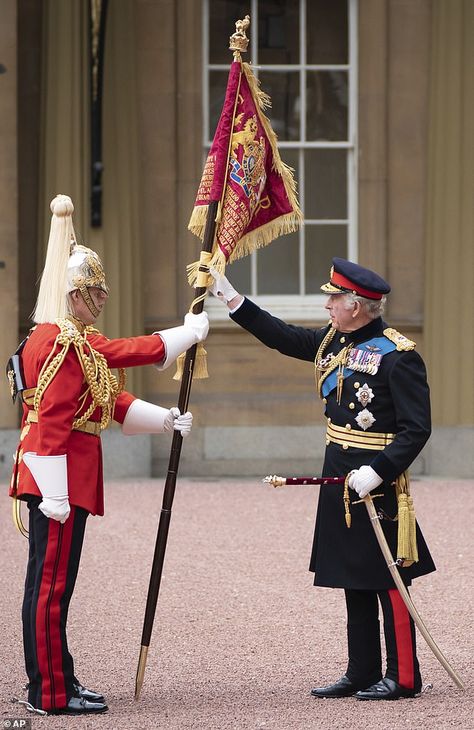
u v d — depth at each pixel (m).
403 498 17.48
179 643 21.17
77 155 38.75
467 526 31.19
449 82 40.16
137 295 39.47
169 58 40.47
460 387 40.03
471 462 39.97
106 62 39.16
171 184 40.50
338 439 17.81
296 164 41.47
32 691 17.23
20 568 26.64
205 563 27.34
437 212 40.28
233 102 18.53
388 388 17.53
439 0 40.09
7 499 34.47
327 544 17.81
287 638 21.44
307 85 41.47
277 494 36.31
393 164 41.09
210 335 40.59
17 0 38.88
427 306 40.34
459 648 20.64
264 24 41.44
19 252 39.47
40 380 16.80
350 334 17.91
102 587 25.27
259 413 40.66
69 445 17.23
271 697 17.95
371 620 18.09
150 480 39.06
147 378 40.31
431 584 25.25
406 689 17.67
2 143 37.88
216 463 40.53
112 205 39.03
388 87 41.03
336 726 16.25
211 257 18.30
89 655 20.47
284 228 18.97
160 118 40.47
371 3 40.88
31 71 39.44
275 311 41.28
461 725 16.25
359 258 41.25
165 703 17.64
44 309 17.44
